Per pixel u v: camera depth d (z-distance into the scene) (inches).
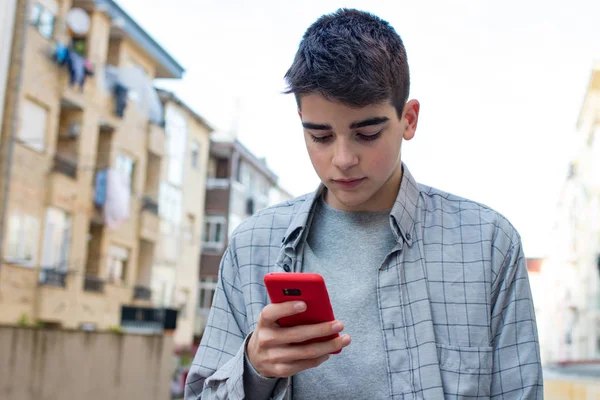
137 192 754.8
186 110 874.1
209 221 1016.2
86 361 428.8
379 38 53.4
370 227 61.5
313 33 54.4
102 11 635.5
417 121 59.1
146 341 507.2
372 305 58.7
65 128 619.5
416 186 62.5
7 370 360.8
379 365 56.9
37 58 552.4
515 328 57.9
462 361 56.1
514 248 60.1
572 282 804.6
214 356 61.5
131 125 721.6
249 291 61.9
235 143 1029.8
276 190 1211.9
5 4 510.9
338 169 53.7
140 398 498.6
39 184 564.4
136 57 741.3
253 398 54.0
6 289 529.7
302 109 53.4
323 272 60.6
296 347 48.9
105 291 686.5
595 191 752.3
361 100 50.6
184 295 893.2
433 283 58.4
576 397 270.8
